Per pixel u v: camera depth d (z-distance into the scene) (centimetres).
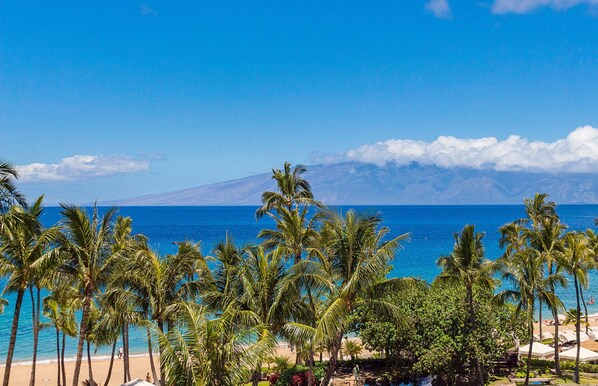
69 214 3184
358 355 5584
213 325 2502
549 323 7156
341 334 3288
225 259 3875
